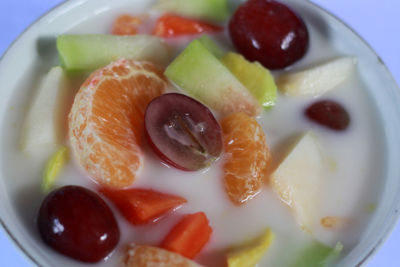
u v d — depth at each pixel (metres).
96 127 0.26
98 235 0.25
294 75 0.30
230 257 0.26
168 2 0.32
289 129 0.29
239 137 0.27
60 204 0.25
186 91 0.29
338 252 0.26
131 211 0.26
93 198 0.26
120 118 0.27
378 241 0.26
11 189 0.27
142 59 0.30
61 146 0.27
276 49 0.30
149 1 0.32
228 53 0.30
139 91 0.28
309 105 0.30
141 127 0.28
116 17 0.32
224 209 0.27
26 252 0.25
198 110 0.27
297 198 0.27
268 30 0.30
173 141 0.27
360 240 0.27
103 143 0.26
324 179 0.28
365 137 0.29
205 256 0.26
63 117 0.28
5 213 0.26
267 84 0.29
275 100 0.29
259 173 0.27
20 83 0.29
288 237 0.27
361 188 0.28
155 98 0.27
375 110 0.30
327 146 0.29
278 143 0.28
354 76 0.31
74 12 0.31
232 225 0.27
